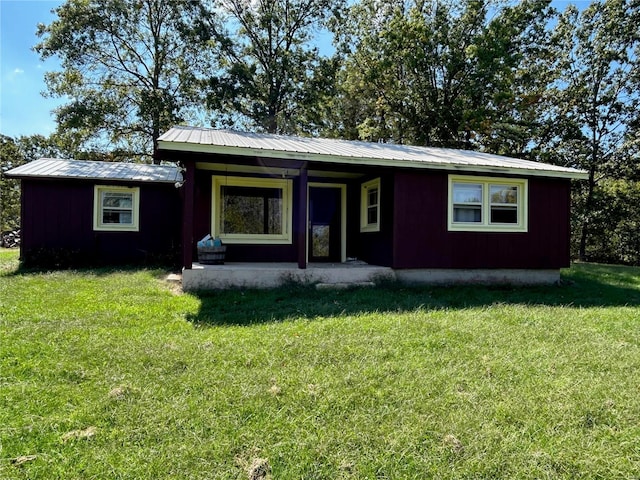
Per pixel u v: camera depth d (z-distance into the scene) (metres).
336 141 10.22
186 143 6.18
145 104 17.94
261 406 2.65
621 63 16.98
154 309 5.30
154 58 19.66
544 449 2.25
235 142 6.98
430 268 8.07
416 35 19.05
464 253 8.21
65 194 10.55
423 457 2.16
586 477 2.04
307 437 2.31
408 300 6.24
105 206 10.98
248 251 9.09
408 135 21.72
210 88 19.19
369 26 21.34
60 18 17.56
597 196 17.84
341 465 2.09
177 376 3.10
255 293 6.64
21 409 2.58
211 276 6.94
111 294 6.20
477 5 19.03
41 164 11.33
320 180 9.63
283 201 9.34
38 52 17.41
